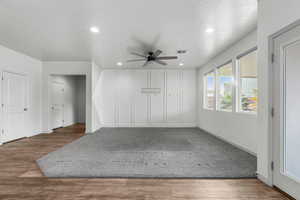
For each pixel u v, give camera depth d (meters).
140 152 3.75
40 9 2.62
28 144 4.48
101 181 2.42
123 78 7.48
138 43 4.15
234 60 4.25
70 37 3.78
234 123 4.32
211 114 5.87
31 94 5.59
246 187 2.25
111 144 4.47
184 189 2.20
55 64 6.10
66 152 3.75
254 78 3.70
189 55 5.24
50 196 2.04
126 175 2.57
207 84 6.59
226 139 4.76
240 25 3.19
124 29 3.35
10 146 4.28
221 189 2.20
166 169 2.80
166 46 4.36
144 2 2.44
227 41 4.03
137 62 6.27
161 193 2.11
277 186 2.14
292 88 1.95
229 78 4.79
